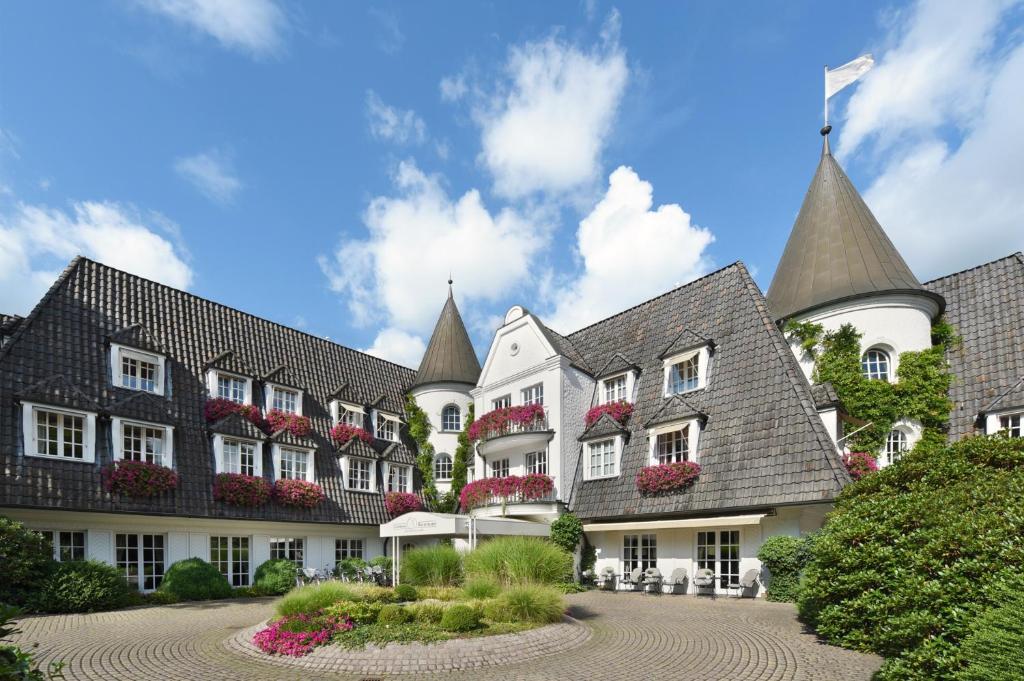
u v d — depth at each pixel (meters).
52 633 12.40
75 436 17.95
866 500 10.18
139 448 19.48
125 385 20.34
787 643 10.52
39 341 18.64
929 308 20.53
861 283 20.31
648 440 21.92
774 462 17.44
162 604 17.45
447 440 31.42
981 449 9.73
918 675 7.50
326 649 9.86
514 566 14.06
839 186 22.64
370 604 11.48
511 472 26.53
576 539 21.39
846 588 9.60
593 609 15.57
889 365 20.06
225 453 21.89
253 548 22.20
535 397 26.34
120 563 18.55
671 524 19.22
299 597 12.01
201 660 10.05
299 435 24.56
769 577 17.00
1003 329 19.50
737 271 22.98
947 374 19.69
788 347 19.91
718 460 19.05
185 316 23.98
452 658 9.45
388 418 30.14
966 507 8.55
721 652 10.09
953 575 7.88
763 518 17.48
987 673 5.76
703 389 21.12
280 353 27.30
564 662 9.66
